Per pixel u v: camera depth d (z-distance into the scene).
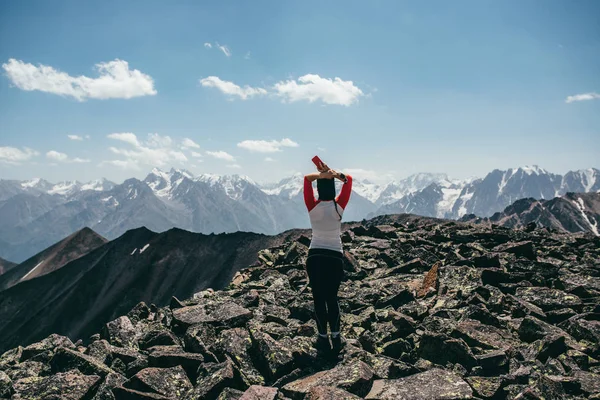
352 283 6.77
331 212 4.16
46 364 4.51
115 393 3.73
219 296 6.40
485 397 3.47
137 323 5.50
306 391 3.50
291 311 5.43
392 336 4.68
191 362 4.21
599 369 3.82
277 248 9.77
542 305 5.32
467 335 4.42
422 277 6.65
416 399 3.32
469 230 10.35
